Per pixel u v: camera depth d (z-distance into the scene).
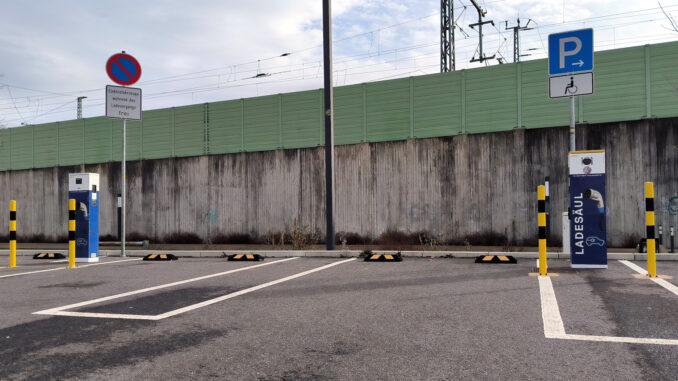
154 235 18.52
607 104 13.32
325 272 8.58
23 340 4.28
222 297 6.21
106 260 11.86
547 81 13.97
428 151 15.05
